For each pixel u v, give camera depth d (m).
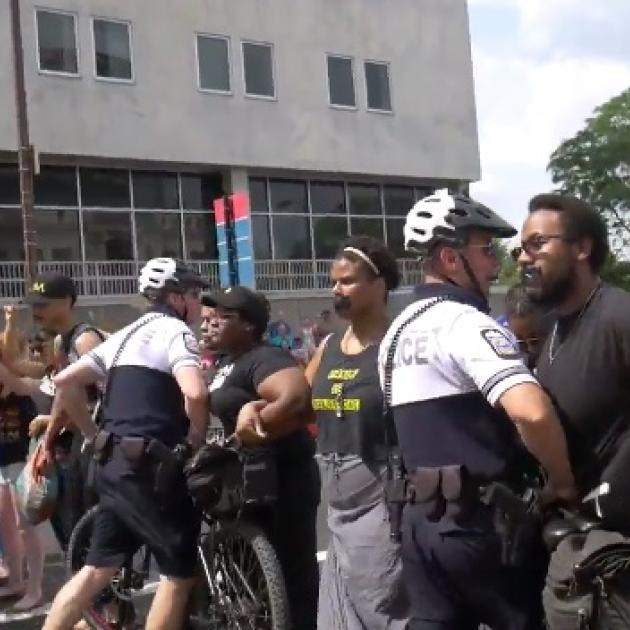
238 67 26.77
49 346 5.86
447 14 31.34
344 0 28.95
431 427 2.97
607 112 52.75
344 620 3.85
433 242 3.13
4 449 6.12
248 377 4.25
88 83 24.25
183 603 4.38
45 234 24.08
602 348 2.74
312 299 28.02
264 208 27.77
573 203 2.86
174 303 4.66
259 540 4.12
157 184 25.98
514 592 2.94
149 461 4.29
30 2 23.44
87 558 4.64
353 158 28.94
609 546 2.68
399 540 3.22
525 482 2.97
